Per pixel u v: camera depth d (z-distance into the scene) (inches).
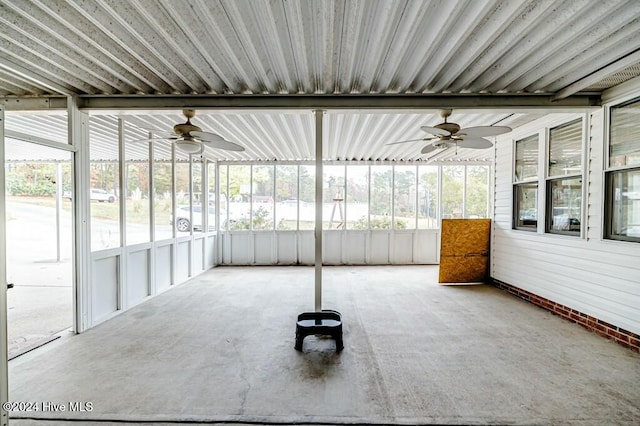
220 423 85.7
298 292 217.2
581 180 157.3
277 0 82.0
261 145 259.6
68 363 116.6
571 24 90.4
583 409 90.4
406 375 108.7
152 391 99.2
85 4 83.0
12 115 167.5
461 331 148.2
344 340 137.9
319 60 112.2
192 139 147.7
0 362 79.4
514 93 140.0
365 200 327.0
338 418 87.4
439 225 327.0
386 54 109.1
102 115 168.2
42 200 342.6
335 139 236.7
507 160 220.8
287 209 326.6
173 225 234.7
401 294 212.7
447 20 85.8
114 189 174.7
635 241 131.3
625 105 134.3
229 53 102.6
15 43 100.5
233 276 268.5
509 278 217.8
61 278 242.8
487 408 91.1
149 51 108.8
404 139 235.9
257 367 114.3
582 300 154.9
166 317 167.2
